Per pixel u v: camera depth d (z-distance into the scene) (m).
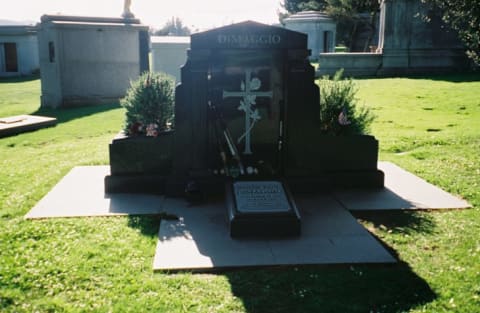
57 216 7.32
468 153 10.80
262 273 5.57
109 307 4.82
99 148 12.29
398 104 17.44
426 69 26.08
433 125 14.02
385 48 26.19
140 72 21.73
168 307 4.82
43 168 10.33
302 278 5.43
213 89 8.02
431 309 4.76
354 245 6.29
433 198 8.17
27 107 21.25
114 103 21.11
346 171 8.80
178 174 8.23
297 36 7.83
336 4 39.88
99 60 20.72
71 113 18.69
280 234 6.62
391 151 11.62
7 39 35.34
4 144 13.27
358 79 24.73
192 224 7.04
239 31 7.70
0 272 5.43
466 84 20.59
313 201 8.05
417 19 25.67
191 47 7.77
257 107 8.11
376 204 7.89
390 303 4.89
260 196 7.00
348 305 4.86
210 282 5.36
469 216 7.34
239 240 6.48
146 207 7.74
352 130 9.09
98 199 8.13
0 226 6.88
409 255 6.04
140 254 6.02
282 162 8.27
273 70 8.05
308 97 8.10
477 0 10.83
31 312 4.75
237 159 8.02
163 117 9.05
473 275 5.40
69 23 19.75
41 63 21.52
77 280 5.34
